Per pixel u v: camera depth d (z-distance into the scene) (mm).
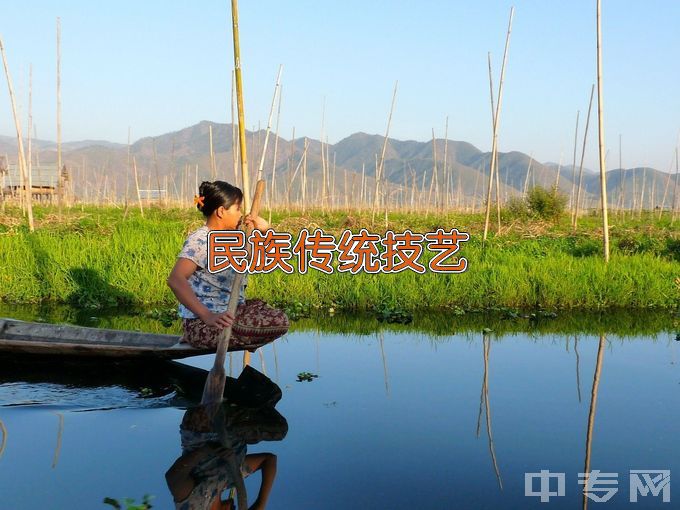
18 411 4219
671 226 21438
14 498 2957
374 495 3080
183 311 4953
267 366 5535
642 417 4289
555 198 23375
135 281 8703
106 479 3189
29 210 12844
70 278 8805
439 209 26328
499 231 16391
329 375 5250
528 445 3764
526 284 8789
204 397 4457
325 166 24656
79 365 5363
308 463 3447
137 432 3871
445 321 7676
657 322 7730
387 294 8570
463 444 3760
